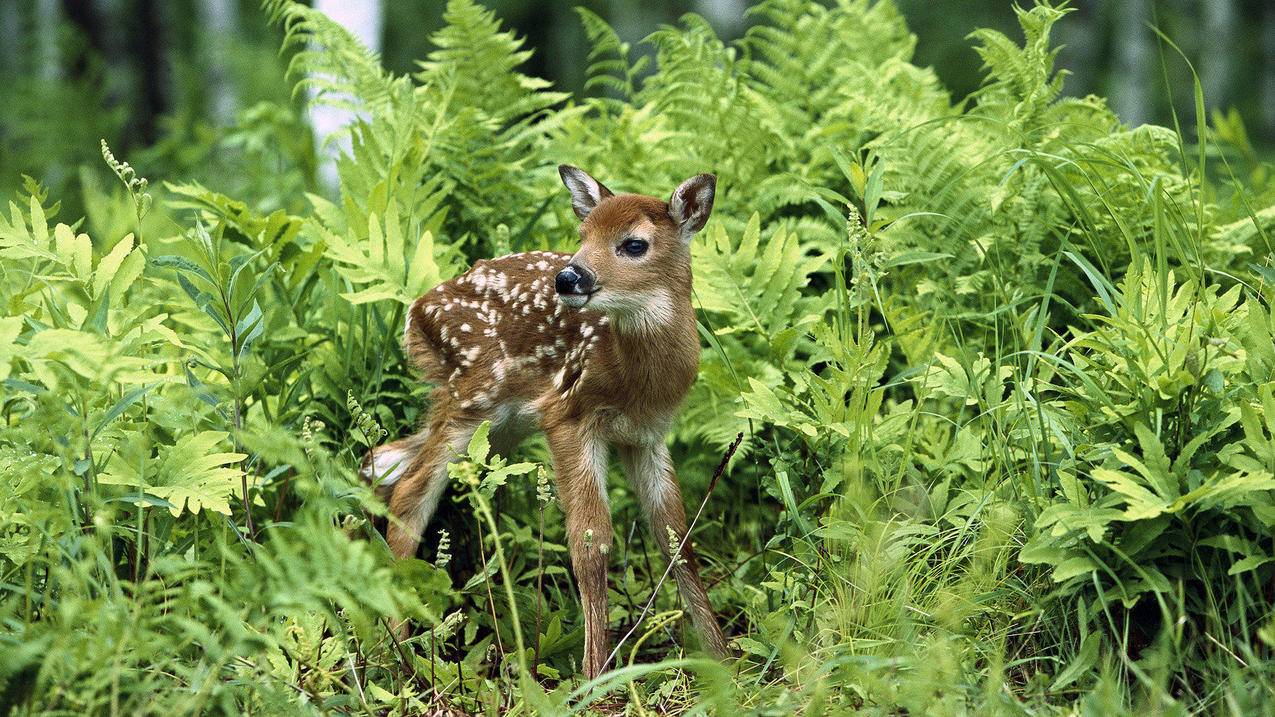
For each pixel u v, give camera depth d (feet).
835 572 26.91
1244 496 23.63
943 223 35.55
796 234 34.17
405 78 38.68
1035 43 37.06
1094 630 25.27
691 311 30.19
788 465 29.89
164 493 25.50
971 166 35.94
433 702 25.02
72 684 20.92
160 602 25.48
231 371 28.32
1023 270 34.81
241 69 84.17
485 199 38.22
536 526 32.24
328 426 32.50
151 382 26.08
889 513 29.01
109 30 100.89
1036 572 26.20
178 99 89.15
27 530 25.55
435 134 37.27
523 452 34.71
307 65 40.93
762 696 24.76
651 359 29.30
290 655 24.22
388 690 25.72
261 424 31.27
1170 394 25.00
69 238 28.22
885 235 35.45
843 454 29.48
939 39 111.34
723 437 32.22
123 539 26.73
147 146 91.45
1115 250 34.40
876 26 45.78
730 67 41.01
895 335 31.94
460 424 30.96
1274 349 25.35
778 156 40.16
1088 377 26.76
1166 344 25.61
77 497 25.44
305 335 32.96
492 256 37.78
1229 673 22.54
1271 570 24.16
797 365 32.94
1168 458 24.59
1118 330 26.68
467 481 24.16
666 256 29.37
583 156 41.24
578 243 37.06
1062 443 26.13
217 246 28.50
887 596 26.76
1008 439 28.30
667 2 121.19
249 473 28.12
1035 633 25.64
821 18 44.86
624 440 30.12
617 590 31.76
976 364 30.91
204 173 63.67
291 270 34.94
